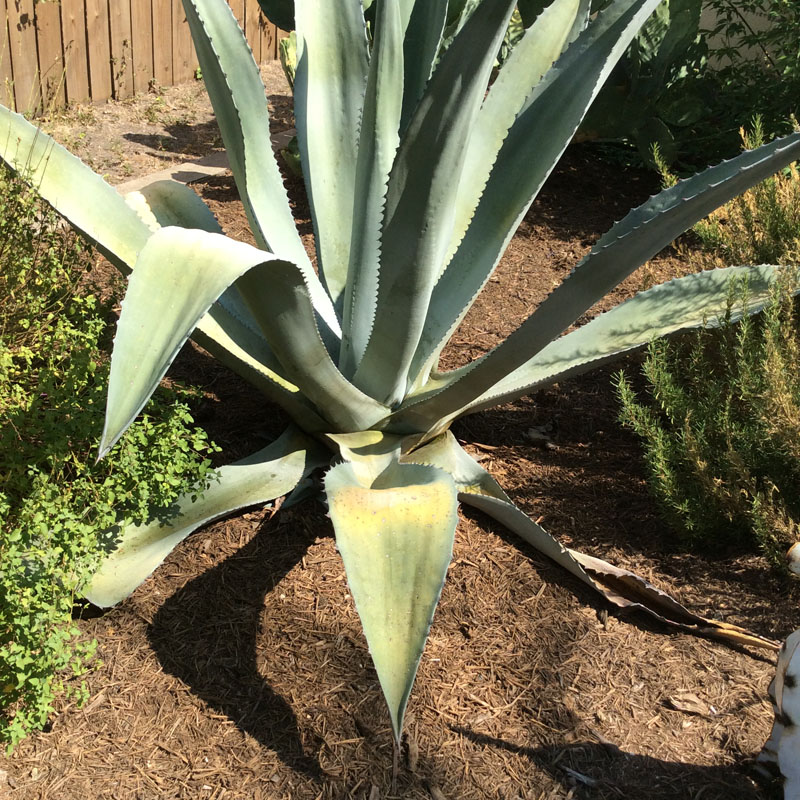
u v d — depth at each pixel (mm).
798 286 2264
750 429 2100
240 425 2443
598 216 3863
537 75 2357
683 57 4039
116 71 5242
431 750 1701
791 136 1934
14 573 1600
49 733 1703
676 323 2266
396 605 1507
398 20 1995
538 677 1844
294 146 4027
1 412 2000
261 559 2066
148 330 1346
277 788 1629
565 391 2719
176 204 2529
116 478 1886
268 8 3906
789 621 1978
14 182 2184
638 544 2174
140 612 1935
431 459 2135
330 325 2303
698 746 1729
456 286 2160
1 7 4438
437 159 1638
